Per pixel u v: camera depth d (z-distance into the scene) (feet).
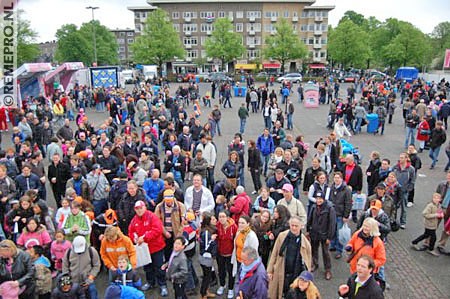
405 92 115.44
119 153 37.45
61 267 22.82
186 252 23.62
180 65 300.40
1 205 29.78
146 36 238.07
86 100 112.78
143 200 26.53
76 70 121.70
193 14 295.07
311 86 111.75
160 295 24.76
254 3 291.79
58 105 81.20
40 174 34.96
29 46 194.80
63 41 259.39
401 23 246.68
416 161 37.32
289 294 18.44
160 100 87.51
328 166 39.34
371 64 291.58
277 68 284.41
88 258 21.61
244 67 282.77
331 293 24.53
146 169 35.88
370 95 89.92
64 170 35.24
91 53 262.47
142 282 26.12
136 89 118.21
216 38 254.27
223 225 23.53
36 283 21.34
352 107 74.38
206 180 39.86
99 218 26.25
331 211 25.04
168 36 236.22
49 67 96.17
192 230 23.71
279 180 29.96
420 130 59.11
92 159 36.01
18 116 67.26
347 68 267.59
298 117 93.45
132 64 344.08
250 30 296.30
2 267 20.40
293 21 295.07
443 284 25.57
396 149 61.67
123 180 29.04
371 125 73.10
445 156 57.72
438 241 31.32
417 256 29.12
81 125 51.83
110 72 131.34
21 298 20.84
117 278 20.75
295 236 21.07
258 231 24.00
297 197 34.37
